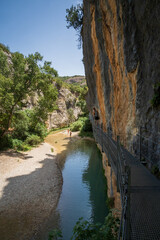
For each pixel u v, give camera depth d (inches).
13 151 792.9
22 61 801.6
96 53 490.0
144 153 233.1
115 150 299.0
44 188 500.4
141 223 106.5
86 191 496.4
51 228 336.2
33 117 1070.4
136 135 256.1
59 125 1795.0
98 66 505.4
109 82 422.9
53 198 452.4
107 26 343.3
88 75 732.7
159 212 116.6
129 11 229.6
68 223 351.6
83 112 2096.5
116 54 315.6
